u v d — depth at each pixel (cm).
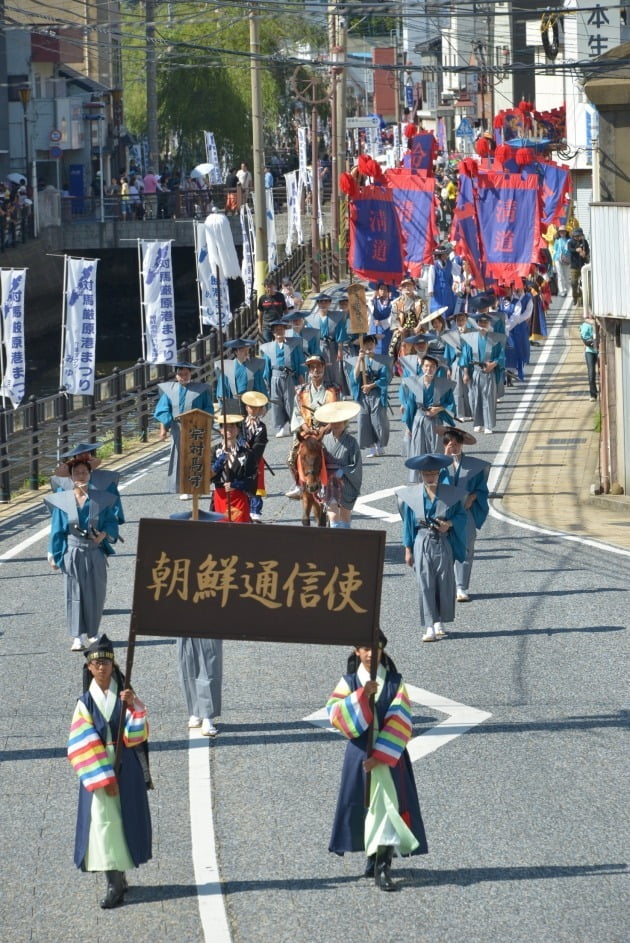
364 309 4656
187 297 10644
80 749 1513
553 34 4497
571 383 5222
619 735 2008
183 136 12262
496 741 2002
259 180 6662
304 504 3078
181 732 2084
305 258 8325
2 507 3847
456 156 9912
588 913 1484
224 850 1680
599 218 3562
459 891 1547
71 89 11412
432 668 2325
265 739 2044
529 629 2514
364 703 1528
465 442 2639
